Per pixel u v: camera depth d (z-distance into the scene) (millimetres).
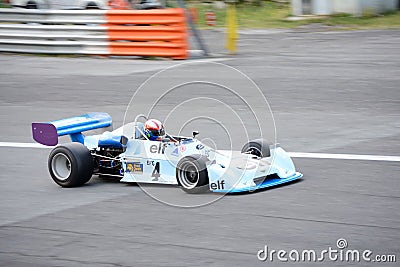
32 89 39281
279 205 19938
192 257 16359
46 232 18562
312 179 22656
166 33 46719
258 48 53188
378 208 19453
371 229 17766
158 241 17500
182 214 19438
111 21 47844
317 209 19500
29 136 30469
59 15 49375
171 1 74688
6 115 34031
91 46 48562
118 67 44688
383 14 71812
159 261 16219
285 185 21984
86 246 17406
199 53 49375
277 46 54125
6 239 18156
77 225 18984
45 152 27969
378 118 31391
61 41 49250
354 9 70812
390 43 53500
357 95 36125
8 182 23844
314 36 59812
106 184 23094
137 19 47375
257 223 18484
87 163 22578
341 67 43969
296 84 39094
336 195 20812
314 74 41812
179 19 46406
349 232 17609
